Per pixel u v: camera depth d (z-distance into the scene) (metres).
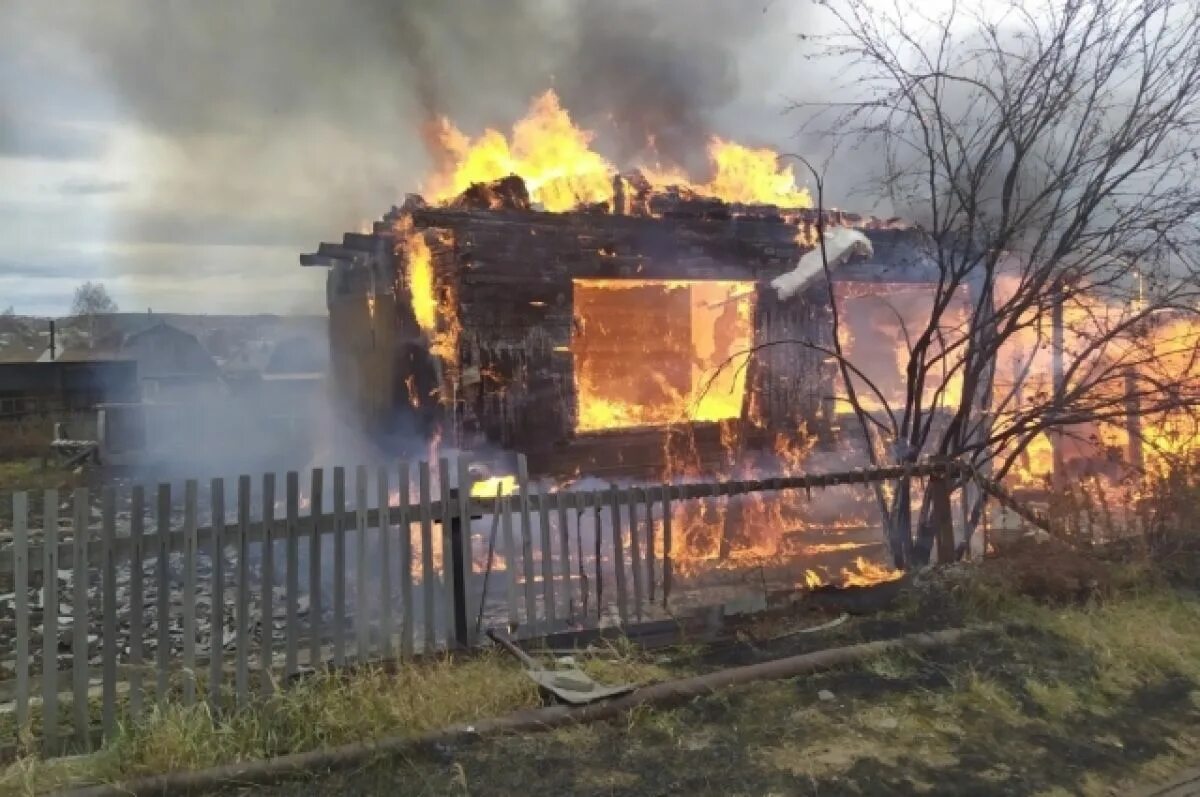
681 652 5.38
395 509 5.19
